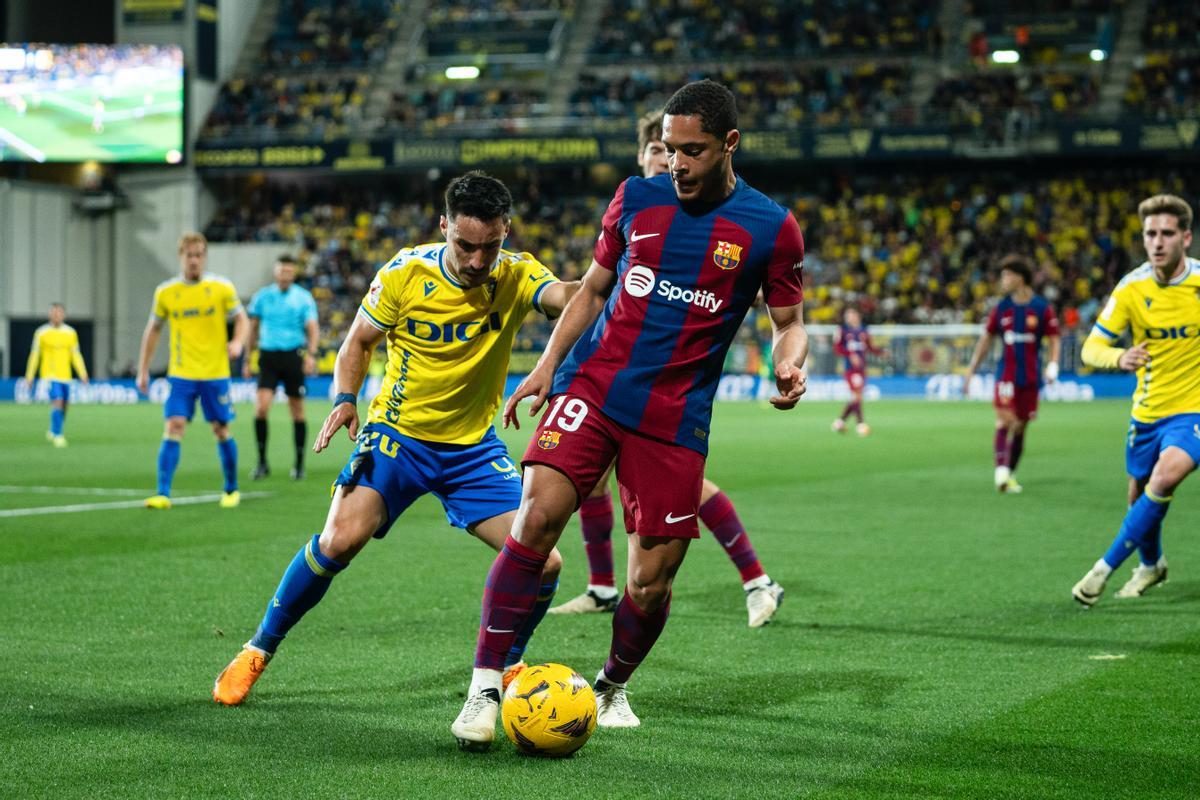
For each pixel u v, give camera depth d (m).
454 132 66.62
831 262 68.50
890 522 18.31
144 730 7.66
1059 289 63.66
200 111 70.25
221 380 19.70
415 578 13.45
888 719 8.02
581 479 7.54
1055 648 10.12
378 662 9.55
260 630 8.40
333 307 67.50
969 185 70.56
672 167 7.29
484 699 7.42
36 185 69.06
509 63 72.69
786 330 7.66
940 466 27.66
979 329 61.44
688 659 9.74
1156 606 11.98
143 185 70.75
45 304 69.81
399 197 74.06
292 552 15.19
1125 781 6.77
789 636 10.58
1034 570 14.09
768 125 65.69
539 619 8.52
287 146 68.00
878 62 71.25
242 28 75.06
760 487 23.33
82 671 9.19
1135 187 68.38
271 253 70.19
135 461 28.88
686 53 72.75
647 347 7.52
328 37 75.38
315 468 27.20
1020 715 8.10
